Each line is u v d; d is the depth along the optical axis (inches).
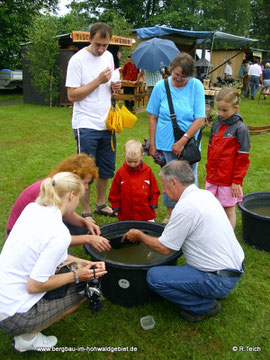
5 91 679.1
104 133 136.9
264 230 117.7
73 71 126.0
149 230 109.7
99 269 77.1
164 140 126.2
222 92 111.1
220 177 116.5
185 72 114.3
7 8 645.9
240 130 110.5
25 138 270.1
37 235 67.3
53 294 73.9
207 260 82.5
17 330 70.1
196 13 894.4
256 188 174.9
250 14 1155.9
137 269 85.4
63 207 73.0
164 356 78.2
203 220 80.7
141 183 122.7
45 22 422.9
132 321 88.4
